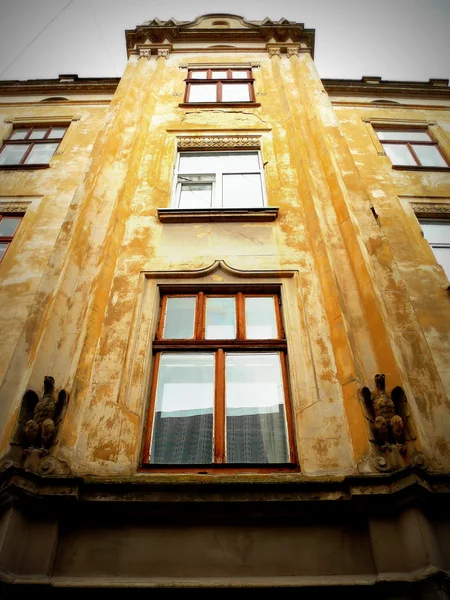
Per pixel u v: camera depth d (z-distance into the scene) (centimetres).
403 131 1328
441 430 566
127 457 534
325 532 467
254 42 1523
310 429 561
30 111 1396
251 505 471
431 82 1498
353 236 761
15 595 414
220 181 997
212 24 1623
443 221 976
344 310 657
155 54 1442
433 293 784
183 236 821
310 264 763
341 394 588
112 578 435
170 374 640
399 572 428
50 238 916
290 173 973
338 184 867
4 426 538
